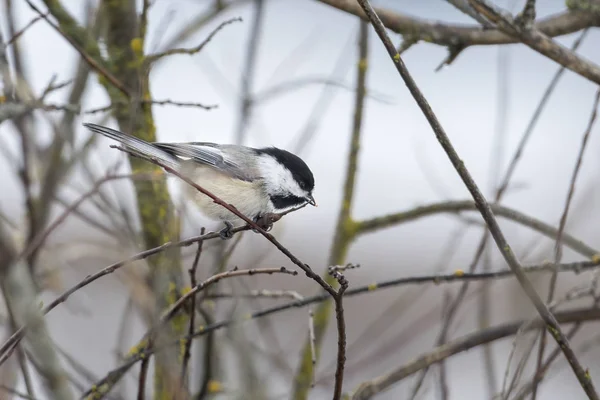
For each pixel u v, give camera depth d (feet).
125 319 27.04
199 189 18.38
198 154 25.13
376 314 41.68
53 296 39.04
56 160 27.61
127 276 27.32
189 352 21.50
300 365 27.99
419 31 25.59
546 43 23.39
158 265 25.09
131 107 23.90
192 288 21.07
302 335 36.52
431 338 37.37
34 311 21.04
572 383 36.86
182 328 24.50
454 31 25.63
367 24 30.04
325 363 37.35
